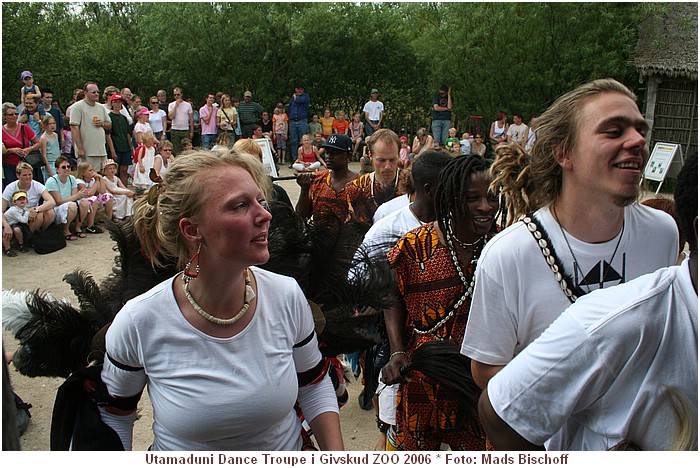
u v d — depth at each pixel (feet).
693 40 48.65
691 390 4.42
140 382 6.18
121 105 38.70
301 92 54.19
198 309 5.80
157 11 59.52
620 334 4.44
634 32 50.11
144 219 6.38
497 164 6.95
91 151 35.70
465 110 58.08
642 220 6.38
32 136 30.76
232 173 5.67
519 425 5.01
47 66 56.85
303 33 58.44
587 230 6.12
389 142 13.96
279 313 6.19
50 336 6.93
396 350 8.84
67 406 6.46
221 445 5.94
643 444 4.60
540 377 4.80
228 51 58.85
